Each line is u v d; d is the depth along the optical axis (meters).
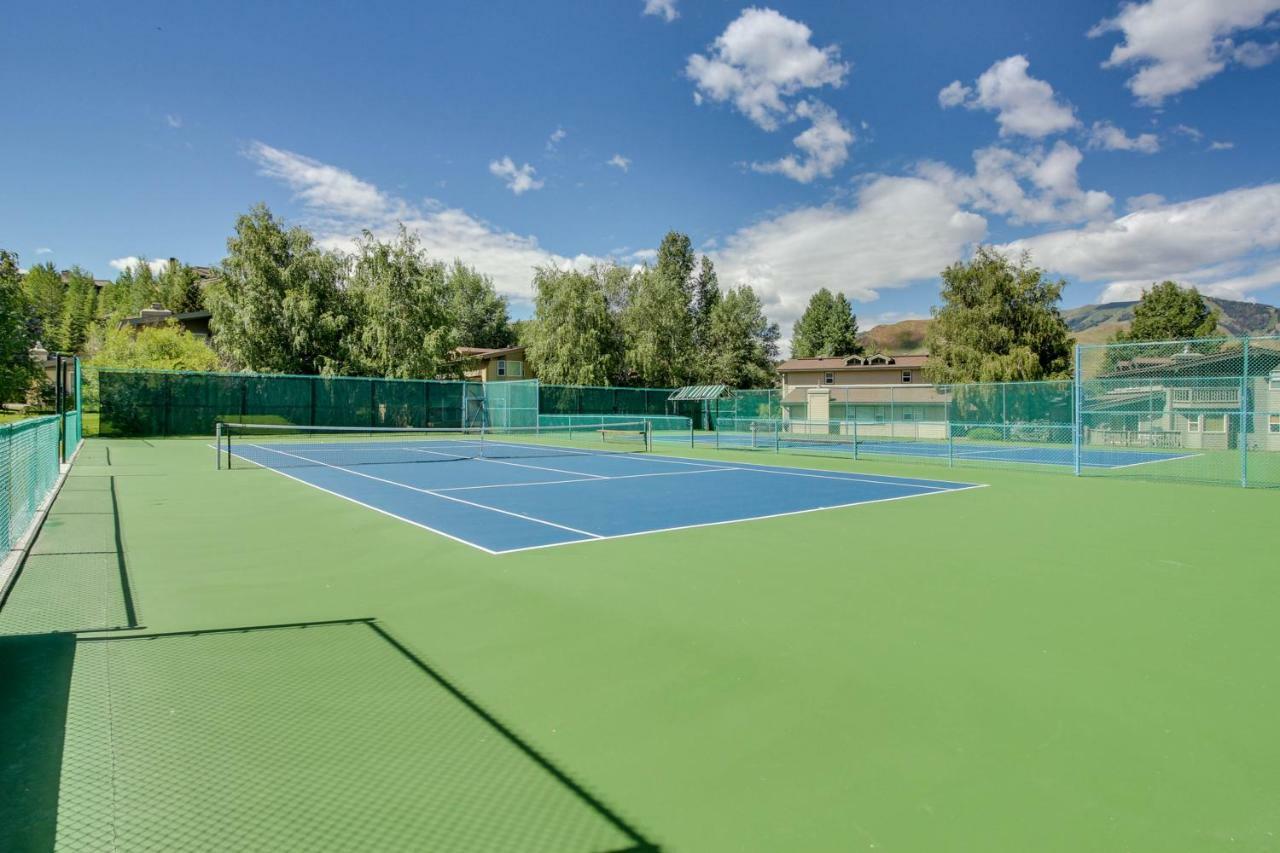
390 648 4.68
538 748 3.32
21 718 3.61
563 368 44.94
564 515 10.31
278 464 18.41
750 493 13.05
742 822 2.72
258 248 36.72
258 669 4.30
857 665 4.39
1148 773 3.10
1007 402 31.00
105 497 11.79
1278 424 25.45
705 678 4.18
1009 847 2.56
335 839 2.62
